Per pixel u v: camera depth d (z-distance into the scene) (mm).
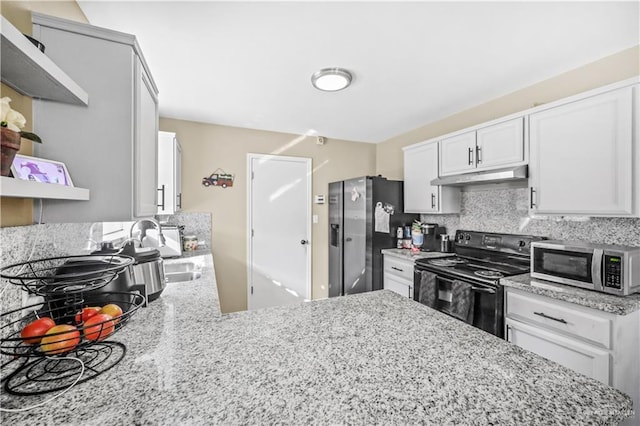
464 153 2457
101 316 832
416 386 682
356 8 1383
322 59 1844
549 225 2109
